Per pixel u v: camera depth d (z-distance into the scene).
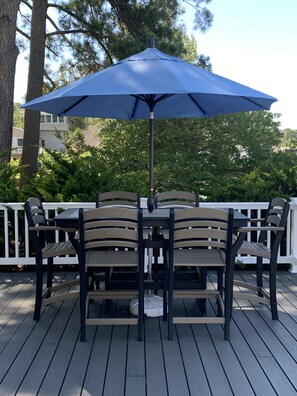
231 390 2.35
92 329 3.21
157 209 3.80
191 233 2.94
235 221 3.09
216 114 4.52
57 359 2.72
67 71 11.43
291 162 7.46
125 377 2.49
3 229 5.02
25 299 3.91
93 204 4.59
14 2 7.16
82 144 10.69
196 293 3.30
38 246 3.32
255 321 3.36
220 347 2.89
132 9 9.20
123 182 5.73
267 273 4.82
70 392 2.33
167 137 10.20
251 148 10.52
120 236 2.91
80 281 2.97
